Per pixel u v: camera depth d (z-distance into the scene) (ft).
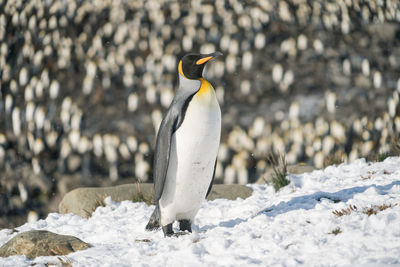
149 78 99.30
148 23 102.94
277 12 104.73
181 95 37.65
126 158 97.30
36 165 100.01
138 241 40.34
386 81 103.24
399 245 28.22
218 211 49.47
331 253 28.73
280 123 97.25
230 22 102.83
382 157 65.05
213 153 37.91
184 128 36.50
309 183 55.42
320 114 97.71
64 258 35.96
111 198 62.59
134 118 98.27
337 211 37.40
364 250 28.43
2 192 101.14
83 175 97.91
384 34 109.19
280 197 49.34
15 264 36.73
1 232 55.21
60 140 99.71
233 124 97.55
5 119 105.50
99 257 35.81
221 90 99.45
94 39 103.09
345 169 60.54
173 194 38.42
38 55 104.88
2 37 111.34
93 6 105.70
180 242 36.29
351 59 103.09
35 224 56.85
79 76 101.86
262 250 31.53
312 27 104.68
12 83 106.01
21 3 111.65
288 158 95.55
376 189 43.78
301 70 100.58
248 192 60.44
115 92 100.01
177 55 100.27
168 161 37.11
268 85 99.76
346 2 109.70
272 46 102.12
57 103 100.83
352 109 98.68
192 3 104.17
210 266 30.30
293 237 33.19
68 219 57.93
